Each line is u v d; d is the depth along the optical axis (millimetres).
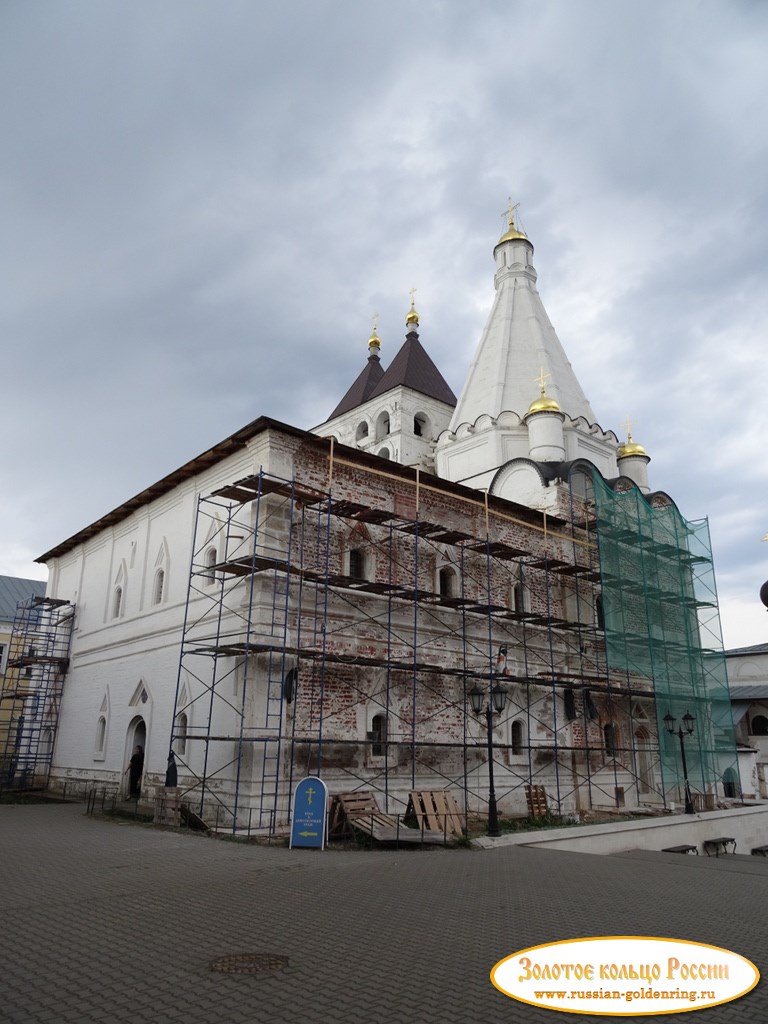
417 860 13039
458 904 9289
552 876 12031
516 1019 5582
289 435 18922
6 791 26828
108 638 25500
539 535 25344
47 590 32406
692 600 28984
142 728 22812
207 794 17609
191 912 8312
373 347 44344
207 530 20797
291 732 17172
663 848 20031
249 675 17031
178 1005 5566
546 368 32656
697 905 9977
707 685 28312
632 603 26047
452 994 6000
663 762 25219
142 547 24562
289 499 18484
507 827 18859
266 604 17641
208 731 17406
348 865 12031
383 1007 5656
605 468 31641
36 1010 5430
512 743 22578
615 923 8594
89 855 12258
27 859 11727
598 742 24578
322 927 7832
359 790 18156
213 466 21016
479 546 21906
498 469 28062
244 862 11891
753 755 33875
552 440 28234
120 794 22234
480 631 22578
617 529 25828
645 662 25516
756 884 12133
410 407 37156
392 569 20703
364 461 20375
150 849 13047
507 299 35125
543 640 24375
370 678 19219
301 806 14273
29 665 30672
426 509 22250
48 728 28609
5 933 7371
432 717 20453
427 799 17047
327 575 17281
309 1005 5637
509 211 37469
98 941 7137
